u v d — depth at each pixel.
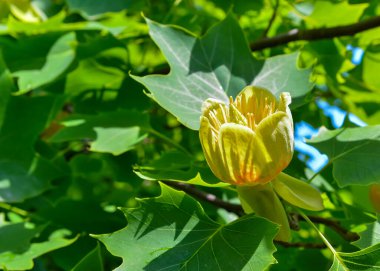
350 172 0.45
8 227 0.57
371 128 0.48
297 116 0.71
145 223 0.39
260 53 0.75
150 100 0.68
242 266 0.37
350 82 0.71
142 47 0.75
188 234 0.39
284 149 0.39
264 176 0.39
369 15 0.71
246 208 0.41
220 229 0.39
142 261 0.37
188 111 0.47
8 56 0.66
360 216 0.54
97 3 0.69
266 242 0.37
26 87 0.64
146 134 0.56
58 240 0.57
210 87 0.51
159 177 0.41
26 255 0.54
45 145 0.71
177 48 0.51
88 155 0.77
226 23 0.54
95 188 0.87
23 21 0.74
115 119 0.59
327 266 0.65
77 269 0.45
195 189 0.59
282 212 0.41
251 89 0.43
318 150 0.47
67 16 0.76
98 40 0.65
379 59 0.69
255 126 0.39
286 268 0.69
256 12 0.78
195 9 0.80
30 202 0.70
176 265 0.37
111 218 0.65
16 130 0.63
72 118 0.60
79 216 0.64
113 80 0.69
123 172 0.67
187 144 0.75
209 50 0.52
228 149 0.39
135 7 0.73
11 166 0.62
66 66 0.65
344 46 0.72
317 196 0.42
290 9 0.73
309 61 0.74
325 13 0.71
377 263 0.39
